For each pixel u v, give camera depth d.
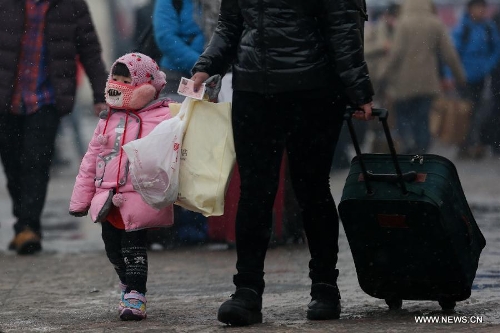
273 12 13.83
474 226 15.00
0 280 20.72
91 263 23.16
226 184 14.79
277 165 14.45
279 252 23.52
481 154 49.31
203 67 14.62
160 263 22.47
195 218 24.69
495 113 48.78
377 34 42.25
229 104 15.00
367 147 45.84
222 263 22.23
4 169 25.94
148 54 23.78
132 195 15.21
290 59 13.84
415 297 14.91
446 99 49.28
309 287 18.61
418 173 14.22
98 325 14.76
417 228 14.04
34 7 24.69
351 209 14.19
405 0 41.12
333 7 13.64
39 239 25.19
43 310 16.67
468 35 47.81
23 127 25.19
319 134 14.27
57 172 49.16
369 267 14.62
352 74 13.64
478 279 18.55
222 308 14.03
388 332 13.33
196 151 14.84
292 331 13.53
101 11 61.72
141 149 14.73
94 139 15.71
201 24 23.55
